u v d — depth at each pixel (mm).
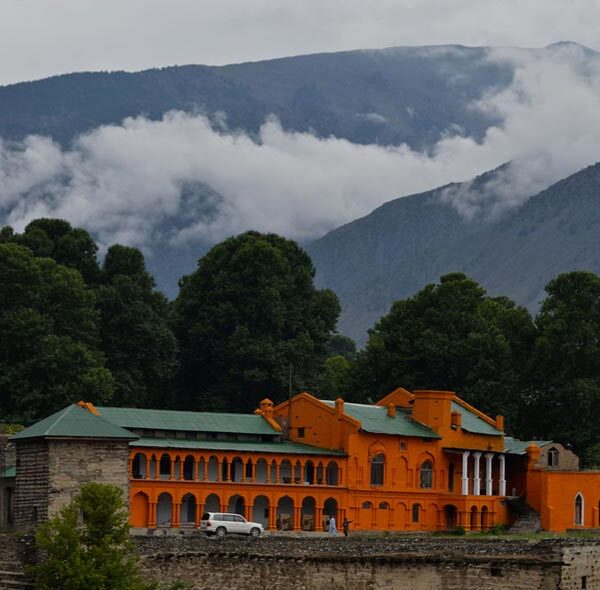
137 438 183375
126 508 181250
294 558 182500
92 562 163500
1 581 169125
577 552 175875
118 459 181500
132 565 167625
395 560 180500
